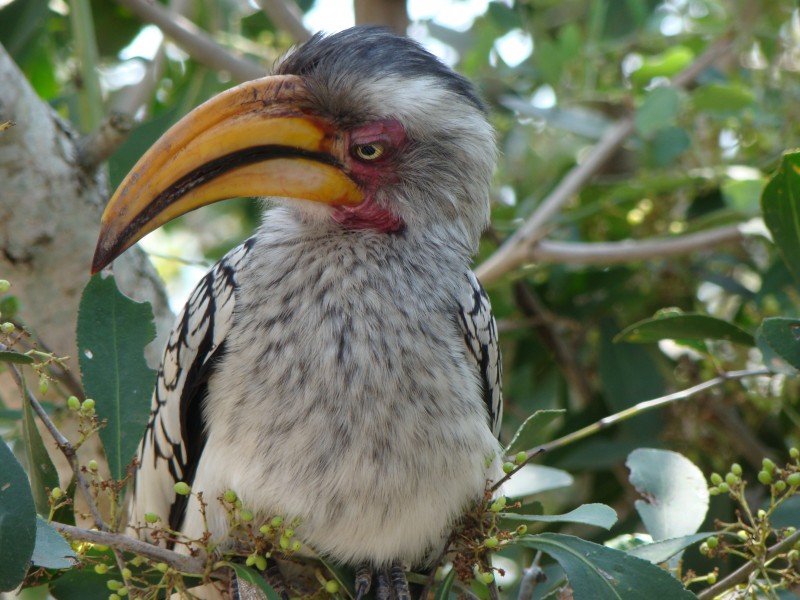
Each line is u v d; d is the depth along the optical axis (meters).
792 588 5.69
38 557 4.42
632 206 10.12
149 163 5.59
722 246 9.28
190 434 6.10
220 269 6.04
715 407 8.59
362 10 9.17
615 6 11.02
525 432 5.78
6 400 7.91
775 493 5.80
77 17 8.28
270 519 5.53
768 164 9.44
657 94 8.87
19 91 6.85
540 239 8.95
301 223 6.05
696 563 7.29
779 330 5.65
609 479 9.30
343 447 5.43
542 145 12.27
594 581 4.95
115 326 5.68
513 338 9.67
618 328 9.38
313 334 5.52
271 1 9.47
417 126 6.07
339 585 5.70
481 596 6.71
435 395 5.54
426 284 5.84
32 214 6.93
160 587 5.03
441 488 5.57
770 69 10.22
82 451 6.89
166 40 9.71
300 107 5.89
